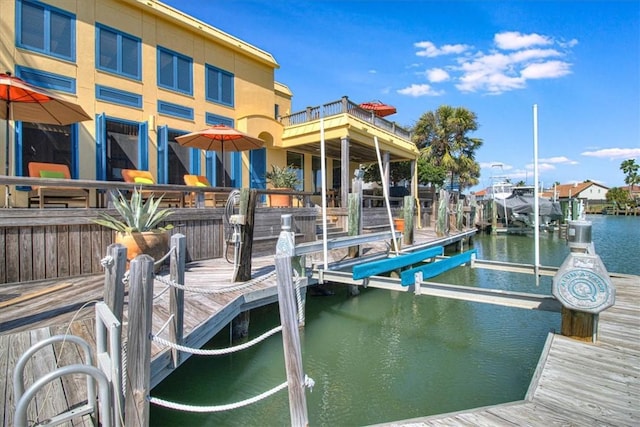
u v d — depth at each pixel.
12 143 7.72
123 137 9.57
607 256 13.90
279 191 7.83
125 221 5.49
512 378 4.40
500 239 22.11
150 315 2.26
